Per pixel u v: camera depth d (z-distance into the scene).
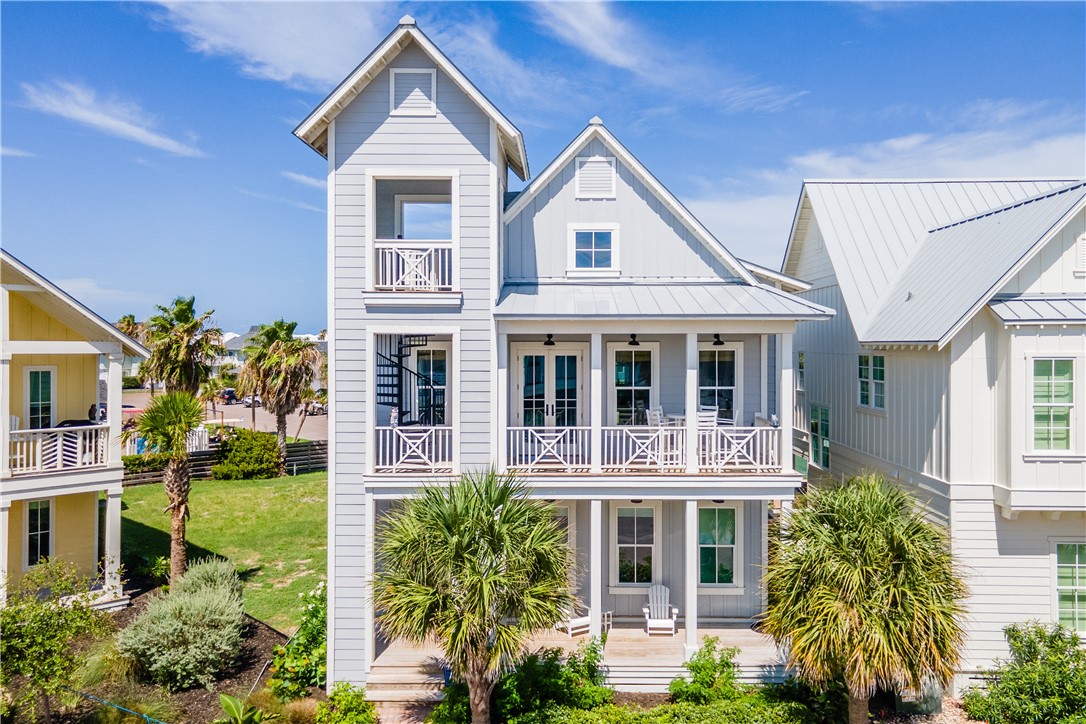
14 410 14.48
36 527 14.45
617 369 13.45
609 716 9.62
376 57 11.02
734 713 9.66
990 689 10.59
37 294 13.94
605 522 13.02
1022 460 10.52
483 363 11.52
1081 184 11.24
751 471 11.65
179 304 25.56
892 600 8.67
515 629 8.66
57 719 9.79
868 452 14.19
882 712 10.57
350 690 10.71
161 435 14.05
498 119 11.20
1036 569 10.98
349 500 11.44
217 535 19.02
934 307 11.97
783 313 11.33
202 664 10.93
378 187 13.12
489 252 11.51
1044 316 10.40
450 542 8.60
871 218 16.02
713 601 12.97
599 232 13.51
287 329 28.81
